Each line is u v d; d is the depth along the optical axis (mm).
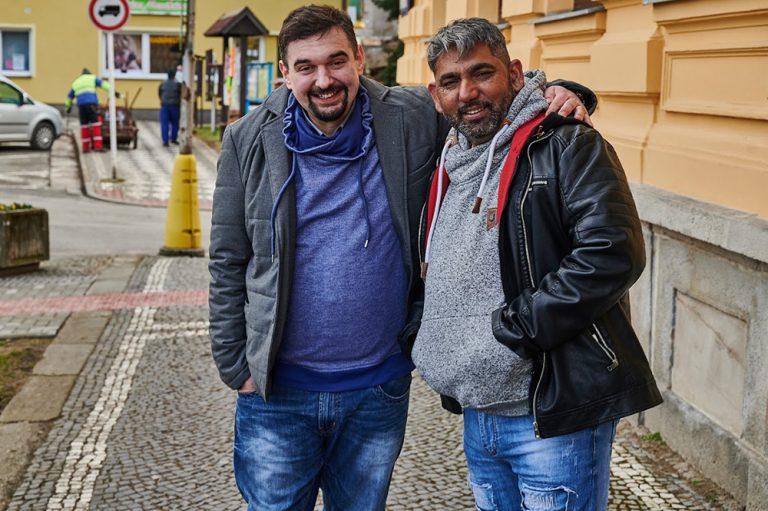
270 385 2955
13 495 4332
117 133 22031
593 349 2531
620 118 5359
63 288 8773
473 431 2807
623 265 2438
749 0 3910
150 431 5098
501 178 2600
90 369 6234
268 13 29562
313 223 2887
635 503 4051
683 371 4480
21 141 21484
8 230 9297
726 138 4230
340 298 2891
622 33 5258
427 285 2760
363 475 3115
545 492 2650
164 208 15469
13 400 5602
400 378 3043
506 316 2533
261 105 2982
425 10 10070
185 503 4223
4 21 28500
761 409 3764
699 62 4461
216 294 3039
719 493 4070
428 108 3021
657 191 4691
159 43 29641
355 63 2838
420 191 2945
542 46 6590
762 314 3746
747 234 3719
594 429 2627
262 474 3074
